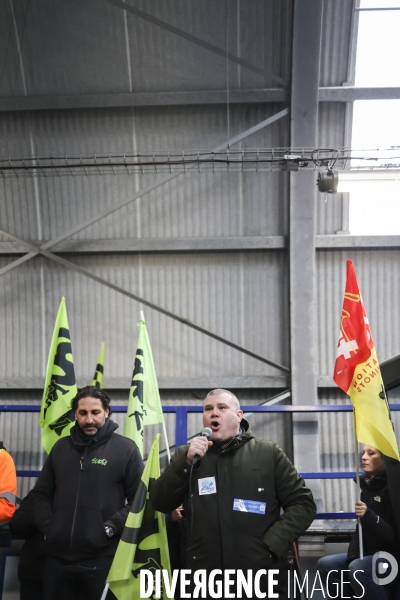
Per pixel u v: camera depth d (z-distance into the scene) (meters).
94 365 7.39
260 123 6.91
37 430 7.37
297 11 6.46
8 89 7.02
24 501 4.23
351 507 7.09
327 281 7.30
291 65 6.70
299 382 7.03
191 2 6.71
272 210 7.23
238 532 3.22
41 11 6.72
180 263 7.31
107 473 3.87
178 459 3.33
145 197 7.27
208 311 7.35
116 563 3.66
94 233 7.31
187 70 6.95
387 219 7.20
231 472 3.33
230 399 3.45
